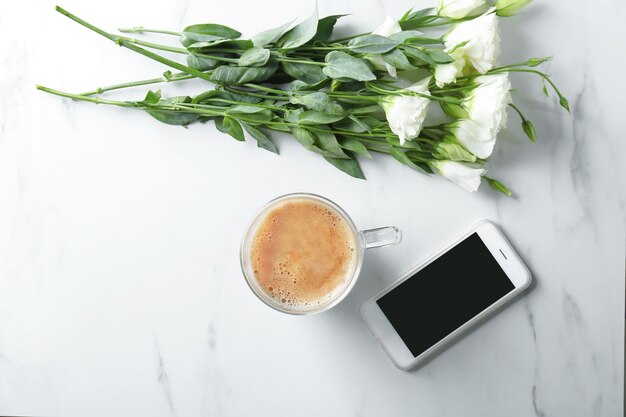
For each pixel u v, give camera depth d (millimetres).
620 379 739
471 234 721
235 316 738
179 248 737
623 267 737
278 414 740
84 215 737
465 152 673
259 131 712
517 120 736
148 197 735
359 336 739
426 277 724
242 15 728
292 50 691
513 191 737
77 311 741
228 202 734
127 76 730
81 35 729
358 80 667
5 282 740
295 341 740
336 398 741
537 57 734
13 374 742
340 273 690
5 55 730
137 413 741
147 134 732
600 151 738
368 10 728
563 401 741
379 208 733
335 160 711
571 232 738
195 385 742
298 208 690
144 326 740
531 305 741
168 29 729
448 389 743
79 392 743
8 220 737
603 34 734
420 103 633
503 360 742
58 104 733
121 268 738
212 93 695
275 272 689
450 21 696
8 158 735
